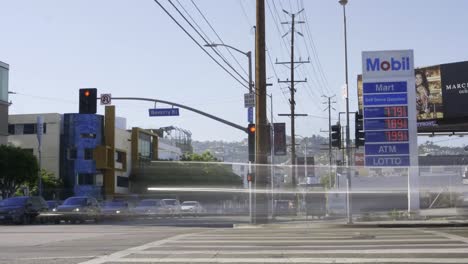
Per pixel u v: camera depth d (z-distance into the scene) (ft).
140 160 264.93
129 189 255.50
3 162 164.45
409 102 115.75
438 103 185.37
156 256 46.55
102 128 238.68
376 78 116.88
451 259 41.83
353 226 92.07
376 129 116.16
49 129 230.68
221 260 43.24
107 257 46.34
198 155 309.63
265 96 104.63
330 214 149.79
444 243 53.31
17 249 53.67
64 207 124.36
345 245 52.34
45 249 53.31
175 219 143.43
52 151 229.66
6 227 97.04
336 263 40.60
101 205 135.64
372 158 115.65
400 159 115.24
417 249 48.26
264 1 104.53
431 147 339.77
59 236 70.54
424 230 75.20
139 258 45.42
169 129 422.82
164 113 113.09
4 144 173.88
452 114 182.70
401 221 100.22
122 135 251.19
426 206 152.35
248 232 75.10
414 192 115.14
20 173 167.53
